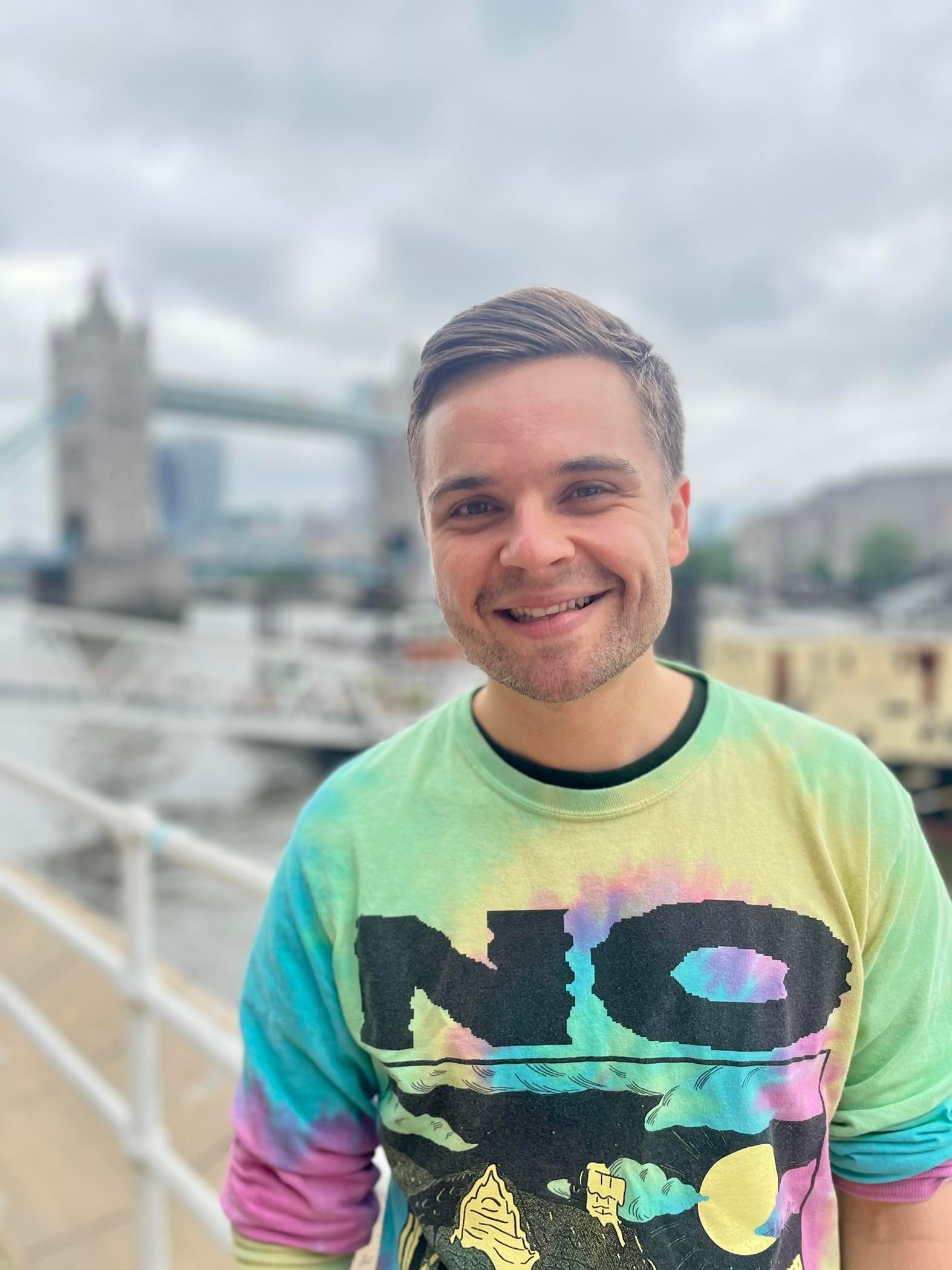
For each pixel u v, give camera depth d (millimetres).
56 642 42500
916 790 25344
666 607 1068
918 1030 1048
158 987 2258
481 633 1044
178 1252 2873
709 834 1062
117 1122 2391
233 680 43906
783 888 1045
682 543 1163
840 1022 1053
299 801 32125
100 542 89188
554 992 1055
